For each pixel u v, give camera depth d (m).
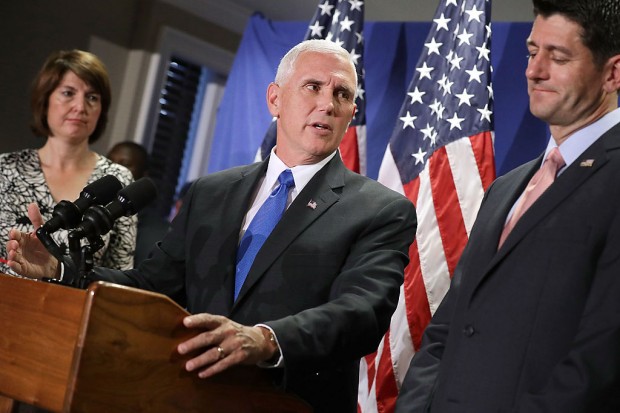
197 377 2.01
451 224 4.17
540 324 2.04
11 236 2.52
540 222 2.13
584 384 1.89
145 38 6.88
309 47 2.76
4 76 6.25
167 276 2.75
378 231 2.58
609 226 2.03
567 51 2.13
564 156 2.21
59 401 1.89
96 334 1.84
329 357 2.27
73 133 3.92
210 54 7.33
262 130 5.66
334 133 2.68
